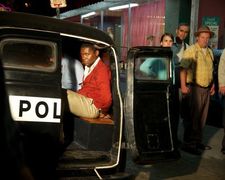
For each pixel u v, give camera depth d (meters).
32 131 3.16
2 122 1.33
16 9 9.83
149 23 14.18
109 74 4.02
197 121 6.18
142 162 3.62
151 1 14.03
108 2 15.91
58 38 3.28
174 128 3.79
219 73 6.11
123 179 3.48
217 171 5.47
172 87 3.80
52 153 3.25
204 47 6.14
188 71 6.08
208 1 11.21
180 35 6.52
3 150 1.33
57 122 3.25
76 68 4.51
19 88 3.13
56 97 3.23
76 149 3.71
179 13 11.66
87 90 4.07
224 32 10.91
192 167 5.59
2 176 1.33
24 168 1.42
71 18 20.72
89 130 3.68
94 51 4.04
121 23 16.48
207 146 6.49
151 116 3.69
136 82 3.62
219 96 8.07
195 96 6.09
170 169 5.47
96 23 18.55
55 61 3.25
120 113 3.58
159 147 3.70
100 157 3.53
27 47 3.19
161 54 3.74
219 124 8.23
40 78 3.20
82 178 3.35
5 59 3.11
